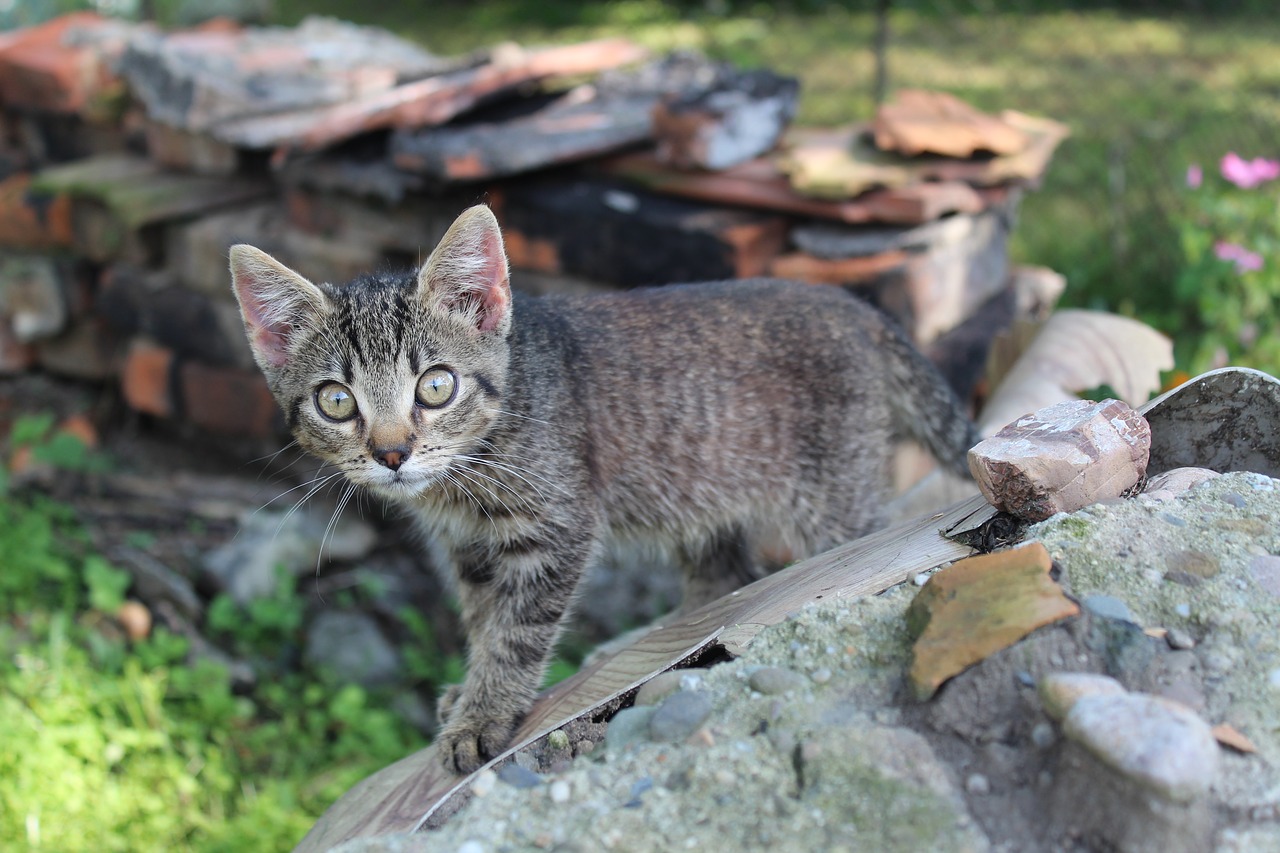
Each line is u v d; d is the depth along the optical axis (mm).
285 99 901
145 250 937
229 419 922
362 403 526
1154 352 720
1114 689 387
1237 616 412
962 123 768
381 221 856
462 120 868
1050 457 445
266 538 862
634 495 582
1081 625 407
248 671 805
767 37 1822
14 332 1018
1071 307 1064
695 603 632
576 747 446
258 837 686
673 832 394
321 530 876
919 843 383
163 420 986
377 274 578
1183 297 976
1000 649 405
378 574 870
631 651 495
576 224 787
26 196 967
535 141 792
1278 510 440
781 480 603
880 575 454
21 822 678
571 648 794
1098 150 1299
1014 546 442
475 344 536
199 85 897
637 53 985
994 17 1840
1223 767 384
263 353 542
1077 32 1772
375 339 526
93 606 822
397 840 413
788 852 385
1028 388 656
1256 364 911
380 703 810
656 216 765
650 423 573
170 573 842
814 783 397
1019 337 735
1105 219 1165
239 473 944
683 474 584
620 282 785
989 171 749
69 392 1020
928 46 1754
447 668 812
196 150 948
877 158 768
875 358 615
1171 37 1736
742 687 429
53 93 1013
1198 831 373
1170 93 1504
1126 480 456
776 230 763
